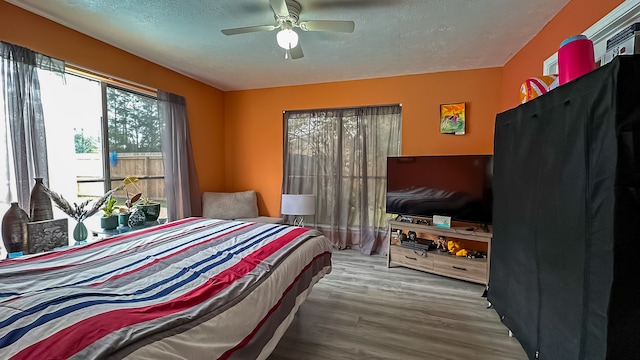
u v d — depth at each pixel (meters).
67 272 1.27
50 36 2.23
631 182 0.99
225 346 1.00
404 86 3.63
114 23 2.29
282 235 2.02
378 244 3.87
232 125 4.47
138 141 3.25
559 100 1.35
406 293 2.66
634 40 1.25
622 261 1.00
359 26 2.32
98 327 0.81
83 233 2.17
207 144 4.12
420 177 3.29
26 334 0.77
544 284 1.46
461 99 3.40
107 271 1.30
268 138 4.30
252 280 1.30
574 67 1.41
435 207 3.21
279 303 1.40
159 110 3.25
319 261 2.06
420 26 2.32
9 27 1.99
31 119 2.06
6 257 1.88
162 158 3.36
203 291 1.14
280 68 3.39
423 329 2.06
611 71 1.02
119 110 3.03
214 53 2.92
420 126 3.58
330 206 4.07
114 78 2.77
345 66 3.30
